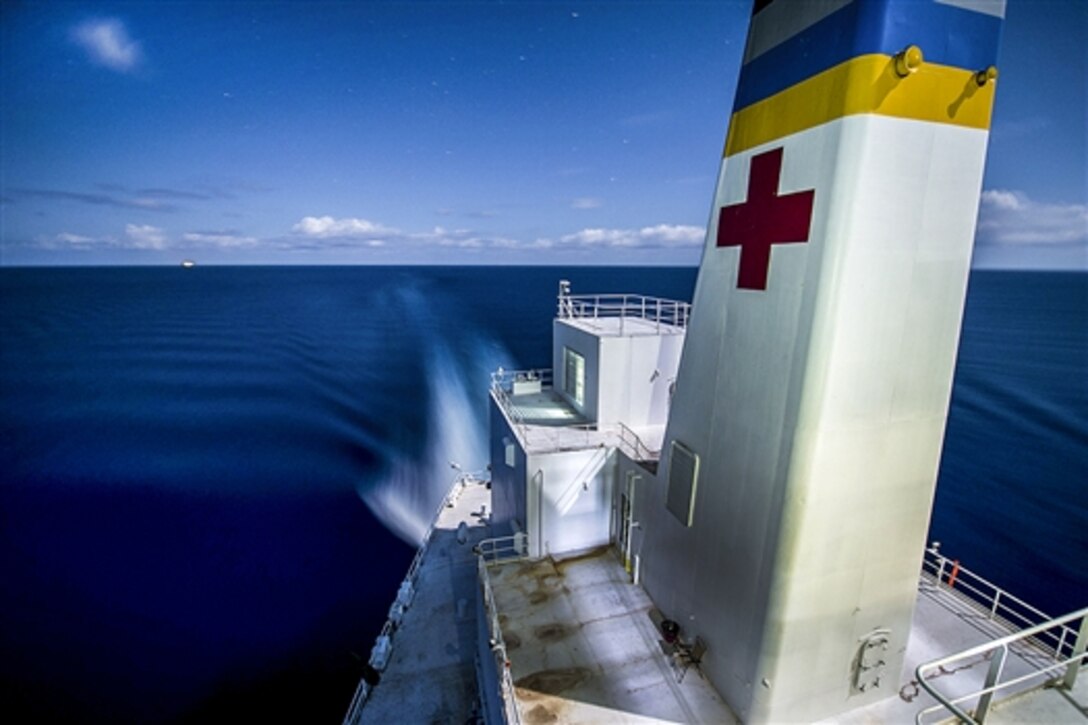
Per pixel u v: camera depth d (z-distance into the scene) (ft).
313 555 92.68
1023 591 79.92
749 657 27.20
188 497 114.11
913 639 34.32
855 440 24.08
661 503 36.65
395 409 167.02
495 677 34.63
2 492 116.47
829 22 21.83
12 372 200.34
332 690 62.39
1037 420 144.46
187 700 62.80
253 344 242.58
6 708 62.34
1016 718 22.68
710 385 30.35
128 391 179.93
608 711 29.30
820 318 22.49
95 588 85.05
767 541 25.46
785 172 24.38
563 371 62.59
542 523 45.91
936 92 21.54
